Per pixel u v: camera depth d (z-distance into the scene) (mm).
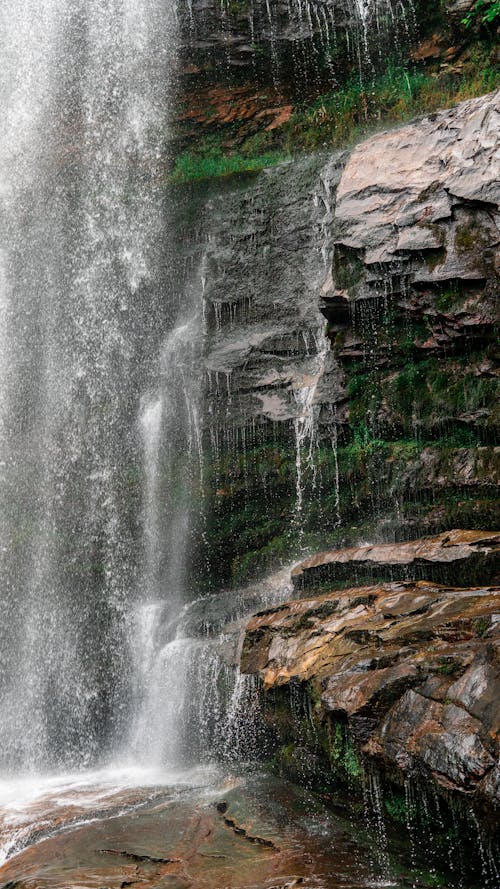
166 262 13406
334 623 7387
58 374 13977
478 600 6512
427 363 9156
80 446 13148
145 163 14695
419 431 9109
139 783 8898
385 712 5879
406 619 6711
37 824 7543
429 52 12844
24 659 12320
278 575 10102
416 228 9164
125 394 13094
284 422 10688
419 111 12695
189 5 14219
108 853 6484
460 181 8961
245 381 11281
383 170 9852
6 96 16078
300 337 11242
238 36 14000
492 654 5445
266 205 12281
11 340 14711
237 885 5688
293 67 13812
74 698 11648
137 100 14984
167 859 6273
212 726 8914
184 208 13461
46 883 5961
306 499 10258
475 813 5004
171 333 12969
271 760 8102
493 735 5035
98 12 15281
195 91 14547
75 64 15578
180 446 11789
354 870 5781
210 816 7105
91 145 15180
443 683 5633
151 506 11891
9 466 13750
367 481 9539
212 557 11125
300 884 5594
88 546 12391
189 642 9898
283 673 7387
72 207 14953
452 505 8570
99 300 14047
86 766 10742
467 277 8656
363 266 9531
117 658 11453
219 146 14398
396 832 5867
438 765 5250
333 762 6609
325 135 13469
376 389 9539
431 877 5531
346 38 13359
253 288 12008
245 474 10922
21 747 11734
